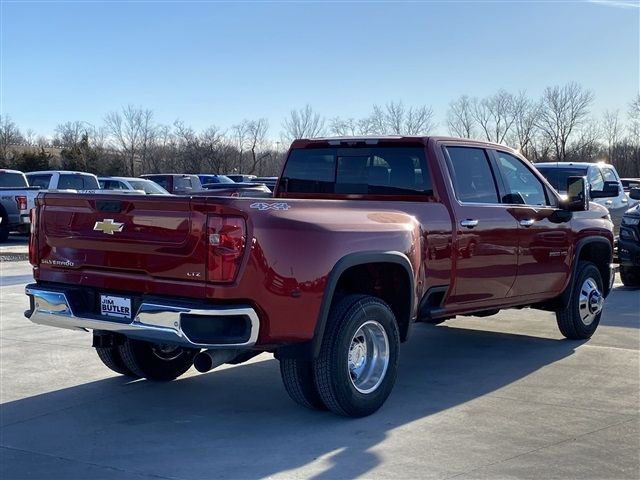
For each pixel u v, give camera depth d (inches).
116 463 183.2
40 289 213.8
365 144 265.3
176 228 187.0
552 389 246.7
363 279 224.8
